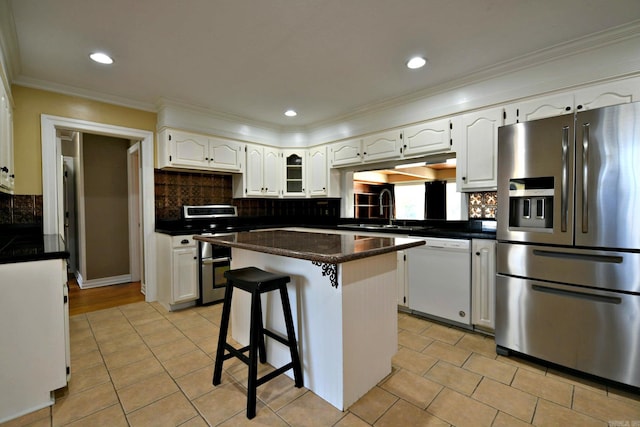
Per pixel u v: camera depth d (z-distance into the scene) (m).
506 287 2.16
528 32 2.02
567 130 1.88
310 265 1.76
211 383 1.87
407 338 2.46
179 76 2.65
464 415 1.56
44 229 2.71
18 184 2.61
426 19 1.88
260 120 3.98
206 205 4.00
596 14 1.83
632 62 1.99
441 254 2.69
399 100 3.17
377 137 3.43
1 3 1.63
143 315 3.02
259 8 1.76
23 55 2.25
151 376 1.94
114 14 1.79
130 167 4.29
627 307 1.71
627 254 1.71
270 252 1.59
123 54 2.27
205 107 3.46
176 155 3.33
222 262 3.44
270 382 1.86
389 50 2.24
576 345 1.88
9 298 1.57
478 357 2.15
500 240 2.18
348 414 1.58
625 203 1.71
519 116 2.44
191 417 1.57
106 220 4.18
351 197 4.09
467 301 2.53
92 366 2.06
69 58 2.31
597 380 1.85
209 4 1.72
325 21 1.89
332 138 3.94
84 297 3.61
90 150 4.06
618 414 1.56
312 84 2.85
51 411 1.61
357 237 2.16
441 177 3.24
